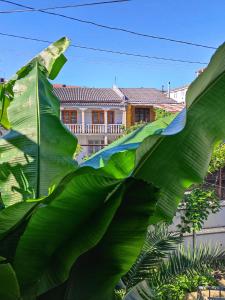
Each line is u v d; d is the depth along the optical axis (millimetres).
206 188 9531
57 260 2027
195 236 8789
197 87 2139
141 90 30625
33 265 2002
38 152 2693
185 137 2408
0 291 1920
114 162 2109
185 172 2438
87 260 2197
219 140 2500
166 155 2404
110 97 27578
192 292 6625
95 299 2168
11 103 3096
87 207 1939
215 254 5934
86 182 1807
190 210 7902
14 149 2713
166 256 5496
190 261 5500
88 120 27547
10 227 1973
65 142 2865
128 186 2031
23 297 2033
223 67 2176
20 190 2523
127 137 2666
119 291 3256
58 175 2424
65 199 1861
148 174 2406
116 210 1971
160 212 2465
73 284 2203
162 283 5145
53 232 1955
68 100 26531
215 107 2373
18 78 3438
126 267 2162
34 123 2875
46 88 3264
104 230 1929
